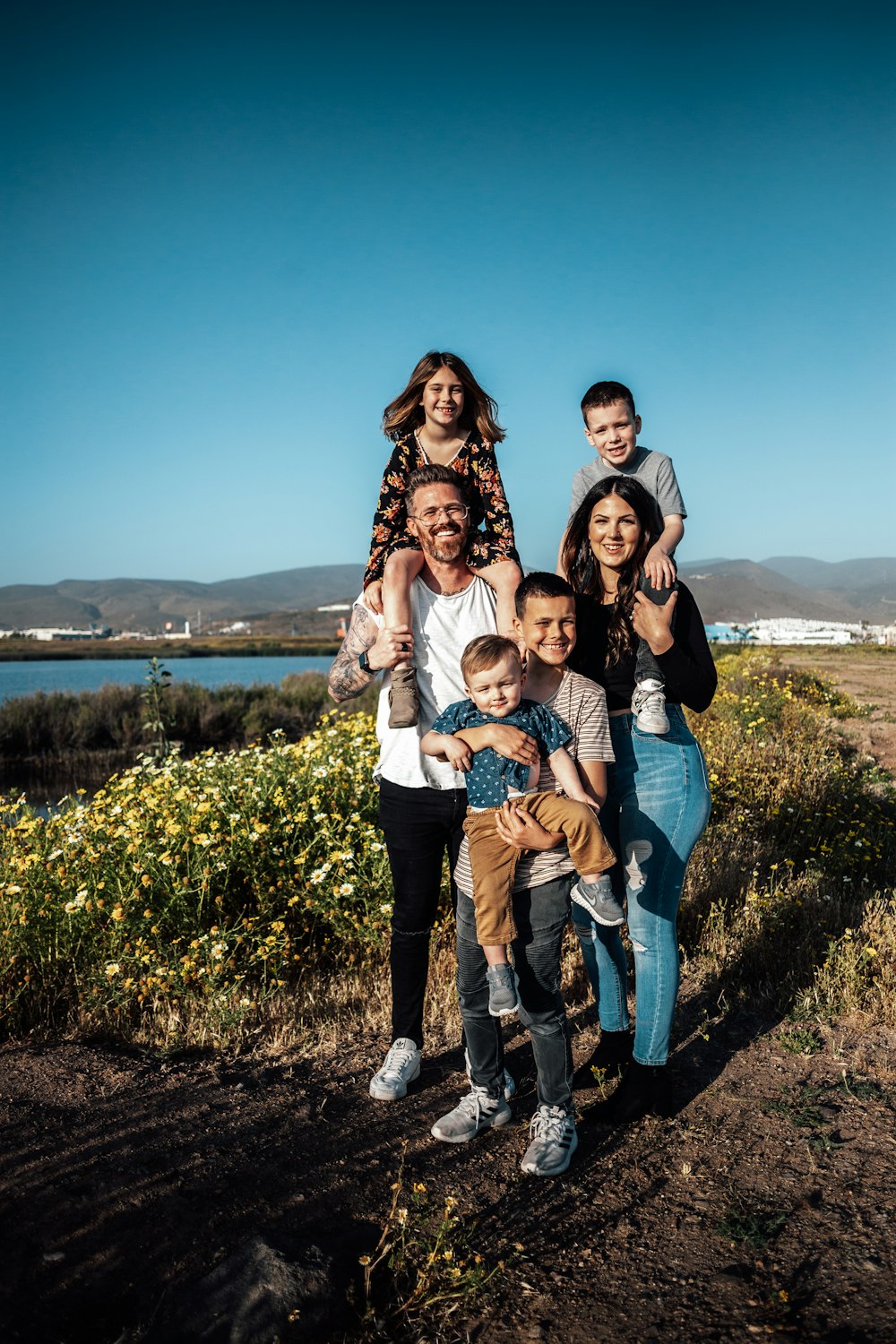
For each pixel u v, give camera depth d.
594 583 3.48
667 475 4.49
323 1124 3.35
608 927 3.61
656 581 3.25
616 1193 2.96
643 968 3.36
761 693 14.84
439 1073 3.78
